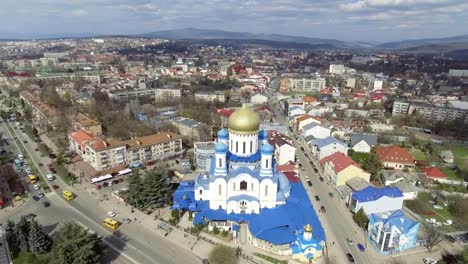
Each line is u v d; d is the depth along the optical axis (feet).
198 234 344.69
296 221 339.98
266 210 358.64
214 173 362.94
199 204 375.04
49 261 299.79
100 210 392.68
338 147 576.20
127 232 349.20
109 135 640.58
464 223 383.04
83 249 277.03
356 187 432.25
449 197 437.17
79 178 476.13
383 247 323.78
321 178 511.40
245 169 355.15
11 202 408.87
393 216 331.57
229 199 356.79
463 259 289.74
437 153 622.54
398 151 560.20
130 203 403.13
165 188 399.85
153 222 368.48
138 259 307.37
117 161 499.92
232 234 345.31
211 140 643.04
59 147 597.93
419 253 327.88
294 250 310.65
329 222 381.60
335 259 314.76
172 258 309.63
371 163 515.91
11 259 299.99
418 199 431.43
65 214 383.24
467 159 609.42
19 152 581.94
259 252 318.65
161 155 552.41
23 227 312.29
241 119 361.71
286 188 385.09
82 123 634.84
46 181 466.29
